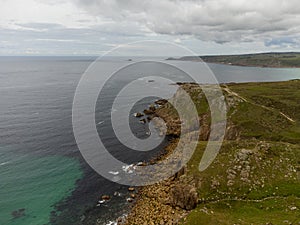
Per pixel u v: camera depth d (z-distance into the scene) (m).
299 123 76.06
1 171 63.97
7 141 82.56
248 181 49.50
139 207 52.09
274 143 59.03
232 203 45.97
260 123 75.25
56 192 56.81
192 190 49.84
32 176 62.38
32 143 81.25
